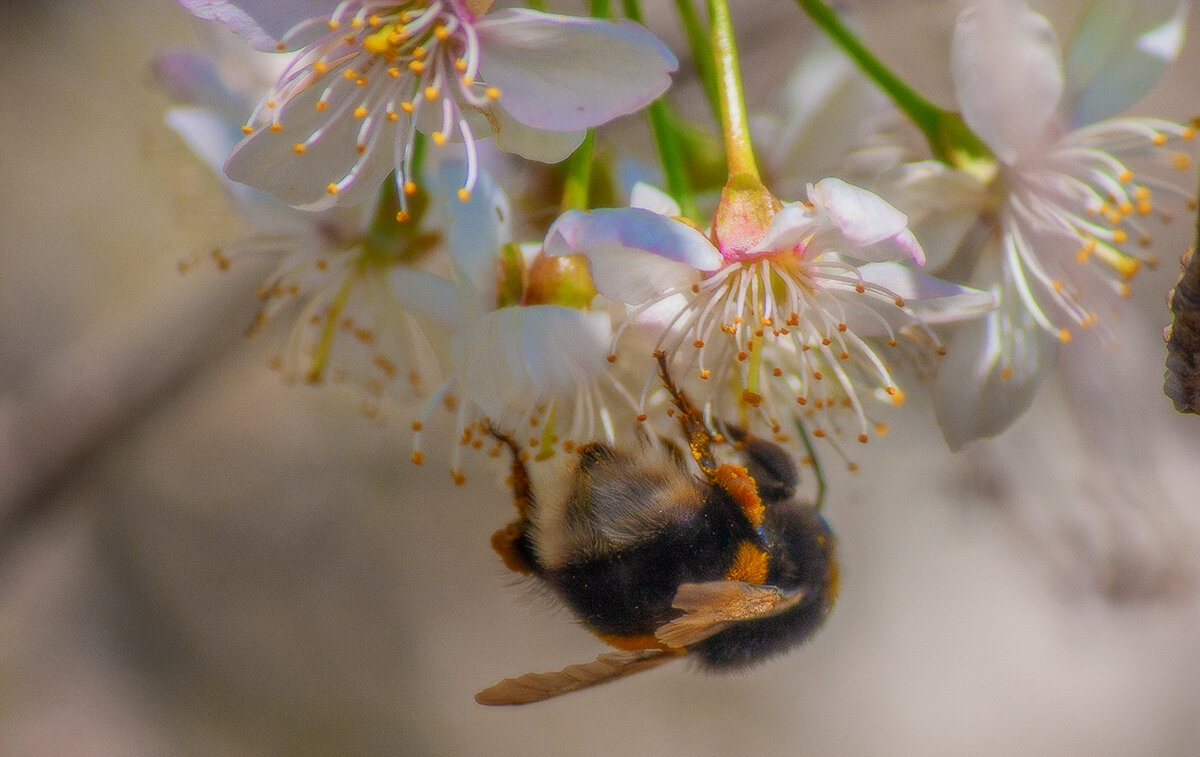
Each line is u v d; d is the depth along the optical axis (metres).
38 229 0.43
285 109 0.25
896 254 0.24
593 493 0.25
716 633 0.25
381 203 0.26
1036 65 0.25
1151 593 0.29
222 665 0.45
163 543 0.45
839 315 0.25
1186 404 0.24
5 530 0.31
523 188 0.26
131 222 0.43
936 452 0.41
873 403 0.27
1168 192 0.26
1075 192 0.25
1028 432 0.30
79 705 0.44
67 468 0.31
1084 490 0.29
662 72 0.24
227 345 0.30
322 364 0.27
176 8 0.42
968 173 0.25
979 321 0.25
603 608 0.25
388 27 0.25
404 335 0.26
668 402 0.25
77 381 0.31
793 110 0.27
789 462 0.26
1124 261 0.25
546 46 0.24
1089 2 0.25
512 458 0.25
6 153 0.43
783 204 0.25
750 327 0.25
